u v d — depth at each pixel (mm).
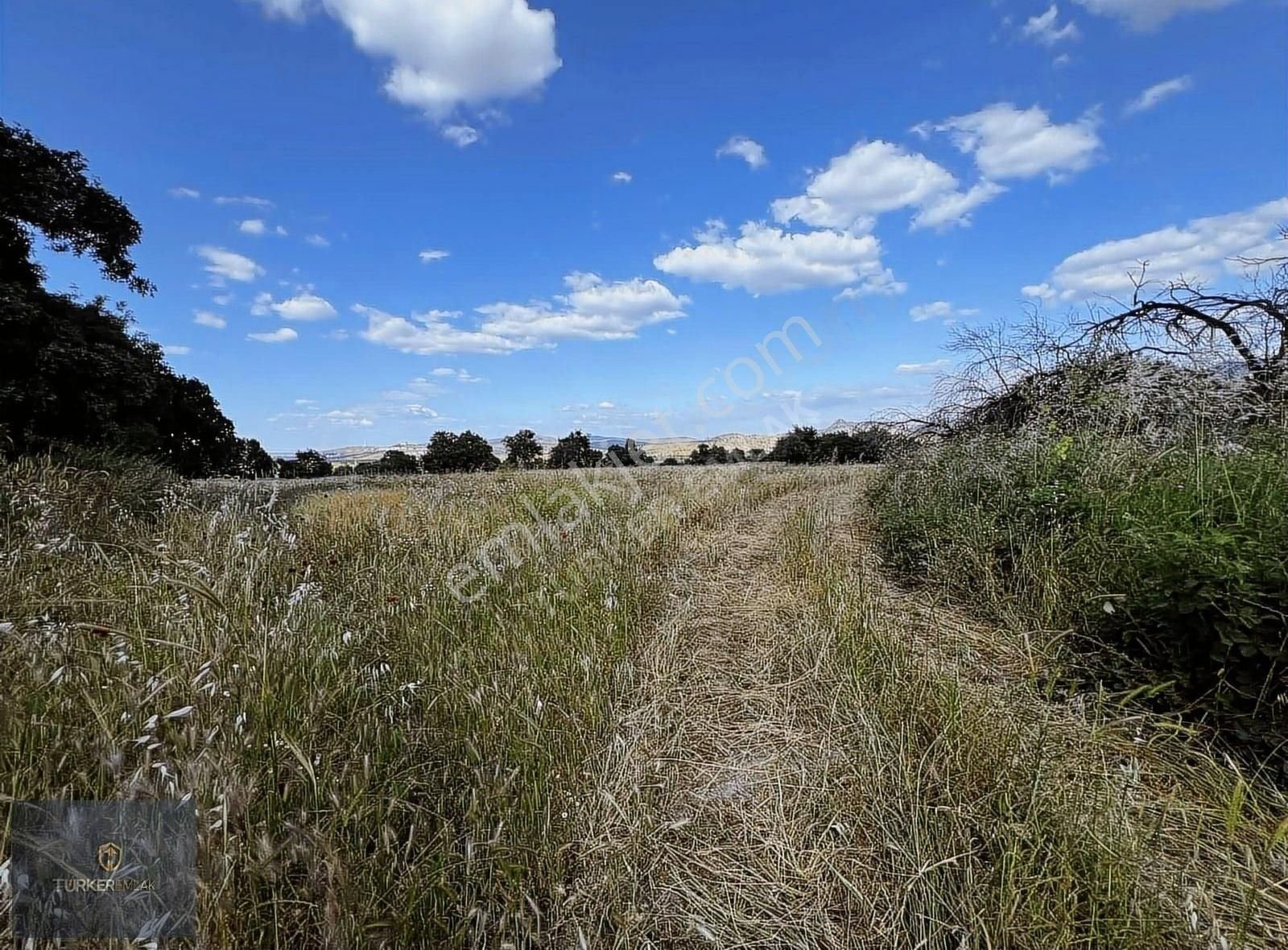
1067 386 5473
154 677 1797
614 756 2281
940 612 3789
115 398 8562
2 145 8367
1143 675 2508
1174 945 1380
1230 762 1863
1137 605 2637
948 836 1709
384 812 1663
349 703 2145
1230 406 4109
